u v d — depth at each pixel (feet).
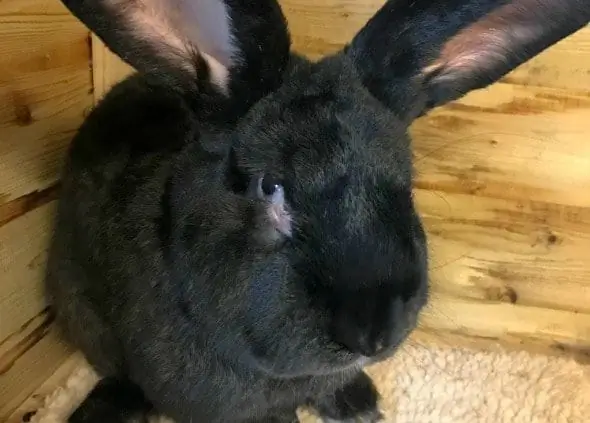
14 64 1.00
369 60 0.88
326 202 0.76
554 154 1.28
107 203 0.99
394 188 0.78
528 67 1.24
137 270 0.93
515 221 1.33
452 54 0.92
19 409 1.12
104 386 1.13
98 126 1.06
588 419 1.20
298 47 1.28
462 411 1.20
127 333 0.97
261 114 0.83
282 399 0.97
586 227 1.31
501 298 1.37
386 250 0.74
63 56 1.12
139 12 0.79
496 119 1.28
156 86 1.00
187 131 0.94
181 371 0.93
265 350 0.79
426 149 1.31
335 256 0.73
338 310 0.73
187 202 0.86
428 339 1.38
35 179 1.09
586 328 1.36
